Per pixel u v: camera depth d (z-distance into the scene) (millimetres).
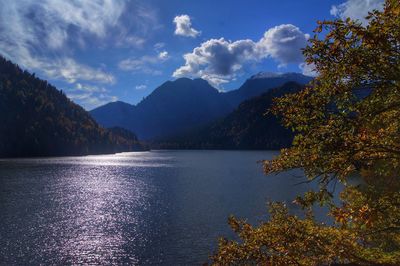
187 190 85562
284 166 8578
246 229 11055
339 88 7051
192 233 45469
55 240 41781
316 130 7527
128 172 135375
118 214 56719
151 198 73188
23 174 123312
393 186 10758
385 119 7812
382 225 10742
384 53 6488
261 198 72312
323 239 9789
